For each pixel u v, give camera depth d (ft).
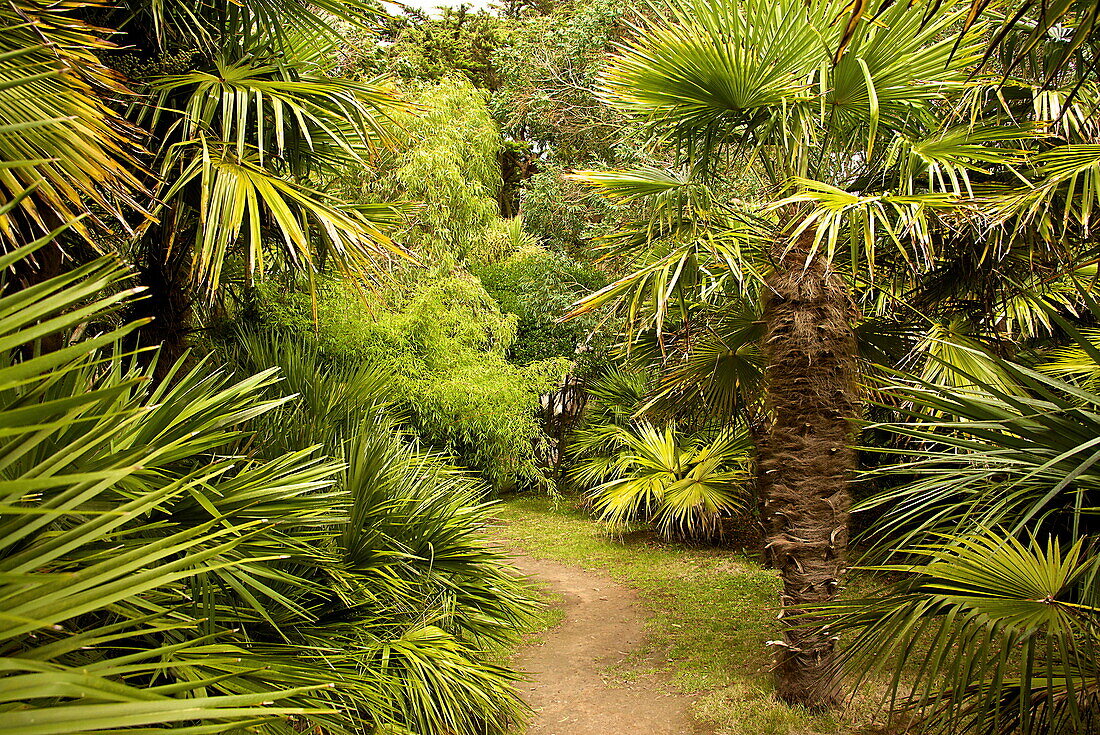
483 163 37.35
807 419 13.97
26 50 4.71
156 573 3.95
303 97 11.29
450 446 30.73
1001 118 13.66
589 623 20.68
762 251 15.17
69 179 7.01
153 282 12.64
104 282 3.84
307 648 7.93
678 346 18.48
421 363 29.91
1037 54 12.25
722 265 15.51
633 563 27.73
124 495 5.55
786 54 12.74
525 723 13.80
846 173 15.37
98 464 5.20
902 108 13.76
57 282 3.64
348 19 11.37
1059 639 6.22
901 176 13.21
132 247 12.53
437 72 54.70
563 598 23.31
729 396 18.71
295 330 21.72
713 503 28.48
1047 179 11.89
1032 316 14.74
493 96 49.88
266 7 11.33
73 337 7.83
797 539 13.88
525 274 41.32
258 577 8.89
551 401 43.37
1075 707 6.16
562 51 45.16
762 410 18.30
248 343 15.75
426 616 11.78
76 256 10.94
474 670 11.28
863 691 14.15
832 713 13.38
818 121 14.57
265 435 11.51
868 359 16.07
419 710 9.84
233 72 10.91
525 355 40.73
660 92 13.76
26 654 3.72
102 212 10.28
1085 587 6.47
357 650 9.70
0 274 5.81
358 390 16.10
